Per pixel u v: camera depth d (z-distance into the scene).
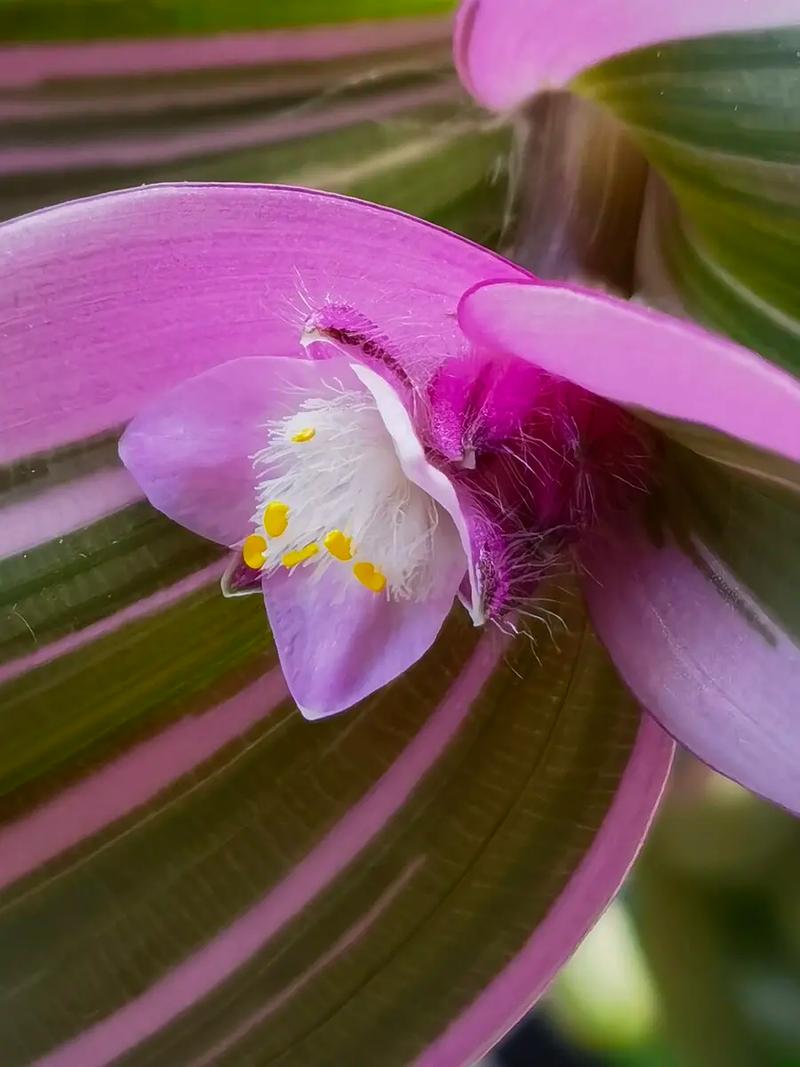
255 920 0.07
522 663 0.07
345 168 0.07
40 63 0.06
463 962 0.07
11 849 0.07
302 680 0.06
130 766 0.07
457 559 0.06
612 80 0.06
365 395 0.06
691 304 0.06
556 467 0.06
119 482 0.06
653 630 0.06
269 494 0.06
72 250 0.06
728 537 0.06
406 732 0.07
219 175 0.07
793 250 0.06
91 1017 0.07
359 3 0.06
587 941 0.09
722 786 0.09
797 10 0.05
